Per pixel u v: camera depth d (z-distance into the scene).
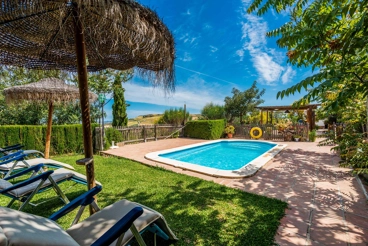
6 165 3.71
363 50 1.43
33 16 1.69
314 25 1.64
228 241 2.04
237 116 15.78
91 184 2.09
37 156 6.40
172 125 12.33
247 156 8.66
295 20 2.27
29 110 8.77
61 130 7.10
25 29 1.93
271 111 15.37
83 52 1.98
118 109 11.85
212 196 3.18
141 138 10.50
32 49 2.32
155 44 1.67
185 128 12.84
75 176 3.10
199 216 2.55
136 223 1.67
